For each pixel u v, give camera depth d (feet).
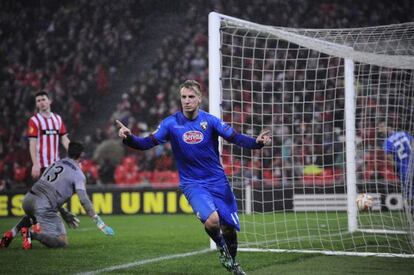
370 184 133.90
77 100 225.56
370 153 148.56
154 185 154.81
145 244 83.05
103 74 229.86
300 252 72.49
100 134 202.18
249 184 146.30
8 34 248.73
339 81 190.19
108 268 60.29
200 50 227.40
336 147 169.58
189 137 52.95
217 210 53.01
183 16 246.88
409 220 76.74
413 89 94.89
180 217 142.20
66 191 76.28
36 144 85.46
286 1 233.96
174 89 213.87
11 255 70.08
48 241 76.48
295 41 81.41
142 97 215.92
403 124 102.68
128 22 246.68
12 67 240.32
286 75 198.39
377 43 81.71
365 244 81.15
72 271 58.44
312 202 146.41
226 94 200.13
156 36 244.83
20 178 187.01
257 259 66.39
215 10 237.66
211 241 76.95
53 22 249.14
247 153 168.45
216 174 53.67
